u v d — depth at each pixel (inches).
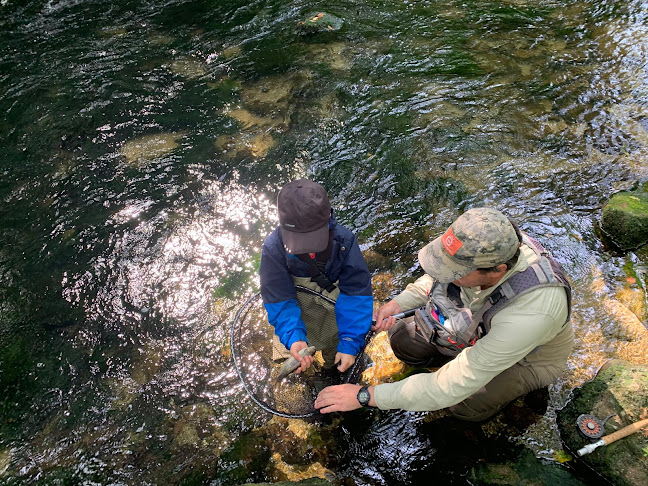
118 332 138.1
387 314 115.2
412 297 117.5
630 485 97.3
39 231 162.9
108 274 151.2
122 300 145.1
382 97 209.9
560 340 101.5
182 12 268.7
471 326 97.5
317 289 109.0
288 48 240.2
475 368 91.0
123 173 180.5
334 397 103.3
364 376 125.3
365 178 176.4
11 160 185.6
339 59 232.1
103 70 228.1
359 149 187.0
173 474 110.8
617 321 129.6
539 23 248.7
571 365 121.8
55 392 126.2
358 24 254.7
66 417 121.6
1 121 201.9
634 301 134.1
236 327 137.7
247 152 187.6
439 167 178.7
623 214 146.8
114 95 214.1
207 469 111.1
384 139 190.5
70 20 262.5
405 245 155.2
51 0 277.1
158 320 140.4
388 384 101.0
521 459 105.0
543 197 165.9
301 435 115.9
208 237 160.1
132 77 224.1
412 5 267.9
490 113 199.2
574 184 169.0
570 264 144.6
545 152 181.8
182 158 185.6
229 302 143.7
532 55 227.9
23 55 238.4
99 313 142.3
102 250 157.0
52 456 115.0
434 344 112.9
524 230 155.4
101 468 112.7
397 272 147.9
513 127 192.4
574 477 101.6
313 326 116.0
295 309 107.0
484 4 265.6
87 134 195.9
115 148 189.9
